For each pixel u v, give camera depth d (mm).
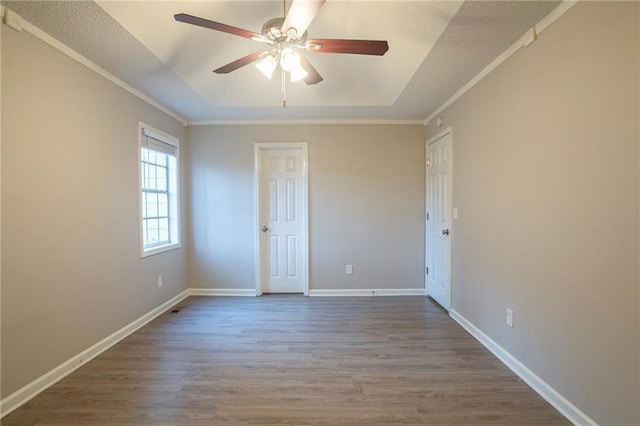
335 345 2652
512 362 2252
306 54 2588
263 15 2061
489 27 2012
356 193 4125
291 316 3357
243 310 3553
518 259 2188
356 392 1985
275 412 1802
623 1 1416
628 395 1420
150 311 3250
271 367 2291
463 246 3041
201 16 1985
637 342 1382
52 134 2090
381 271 4152
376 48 1760
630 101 1393
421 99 3338
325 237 4137
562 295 1790
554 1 1748
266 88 3178
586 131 1618
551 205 1870
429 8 1890
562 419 1736
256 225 4125
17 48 1854
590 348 1606
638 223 1367
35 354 1968
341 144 4105
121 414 1780
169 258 3656
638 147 1363
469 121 2887
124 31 2043
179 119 3902
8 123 1813
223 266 4164
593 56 1573
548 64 1883
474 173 2807
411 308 3605
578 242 1676
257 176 4113
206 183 4133
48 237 2061
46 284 2045
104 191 2574
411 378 2141
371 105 3531
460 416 1764
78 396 1940
